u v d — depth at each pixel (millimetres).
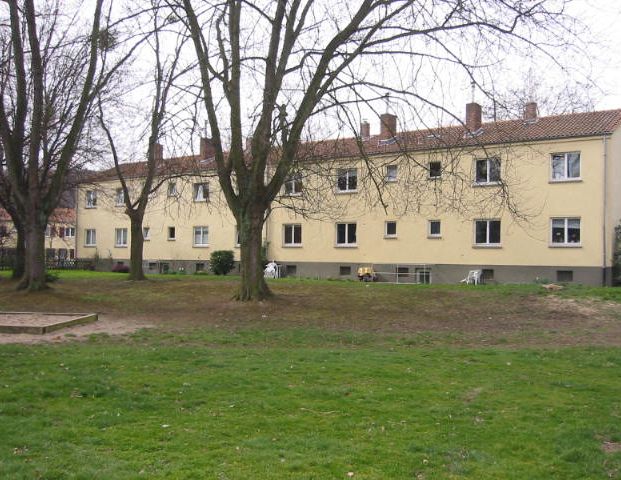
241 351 11250
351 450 5820
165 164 25109
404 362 10289
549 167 28562
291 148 16766
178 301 19188
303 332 13766
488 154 16188
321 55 16156
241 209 17656
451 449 5910
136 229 26688
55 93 21906
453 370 9688
